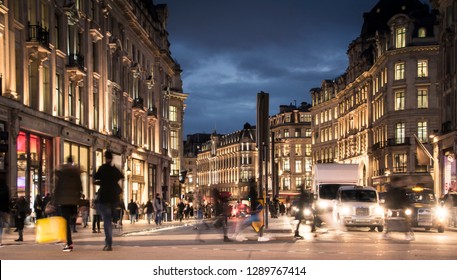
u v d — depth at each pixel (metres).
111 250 14.86
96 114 48.34
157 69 71.88
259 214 21.28
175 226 42.34
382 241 21.52
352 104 105.88
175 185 83.00
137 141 62.03
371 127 94.69
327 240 21.91
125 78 57.72
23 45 34.59
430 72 79.69
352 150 104.44
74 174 14.90
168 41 81.25
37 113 35.31
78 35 44.19
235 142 183.38
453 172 53.31
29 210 34.34
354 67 104.38
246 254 14.41
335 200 33.88
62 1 40.56
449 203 37.91
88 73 45.47
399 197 22.52
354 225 31.30
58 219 15.29
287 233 27.73
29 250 15.52
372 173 92.62
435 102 79.50
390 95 82.75
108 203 14.59
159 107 72.44
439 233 31.91
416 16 82.25
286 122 159.50
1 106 31.08
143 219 60.25
